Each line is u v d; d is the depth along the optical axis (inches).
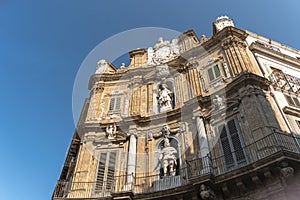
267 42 834.8
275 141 478.3
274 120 532.1
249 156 507.2
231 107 604.7
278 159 419.2
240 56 696.4
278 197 416.5
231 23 862.5
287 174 410.6
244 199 450.0
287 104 612.7
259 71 681.6
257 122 526.9
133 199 504.4
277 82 655.1
